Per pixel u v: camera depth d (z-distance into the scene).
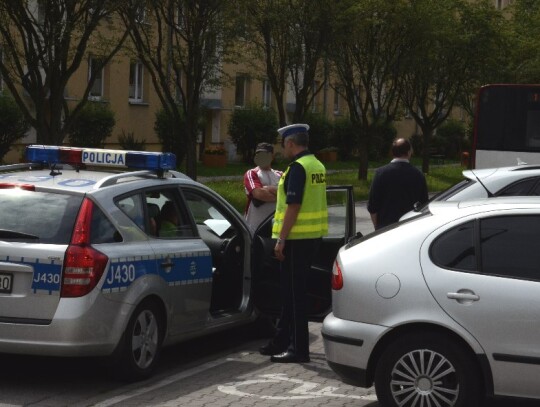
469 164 19.89
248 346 9.52
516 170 10.74
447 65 41.22
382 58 36.25
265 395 7.55
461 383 6.52
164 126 38.75
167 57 27.22
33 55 20.33
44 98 20.62
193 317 8.44
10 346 7.24
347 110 57.97
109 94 38.03
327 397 7.53
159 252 7.96
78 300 7.21
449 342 6.53
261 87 49.78
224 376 8.19
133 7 22.33
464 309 6.48
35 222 7.44
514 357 6.38
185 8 25.20
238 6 25.12
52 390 7.55
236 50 27.11
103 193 7.69
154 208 8.30
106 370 8.21
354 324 6.73
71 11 19.95
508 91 19.41
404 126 65.69
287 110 51.94
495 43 39.75
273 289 9.16
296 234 8.61
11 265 7.27
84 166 8.82
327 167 47.06
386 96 37.75
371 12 30.28
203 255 8.57
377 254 6.78
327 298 9.05
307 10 29.08
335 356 6.82
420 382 6.60
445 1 37.78
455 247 6.64
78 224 7.39
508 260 6.52
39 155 8.63
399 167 10.30
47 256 7.25
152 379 8.02
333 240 9.12
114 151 8.49
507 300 6.41
